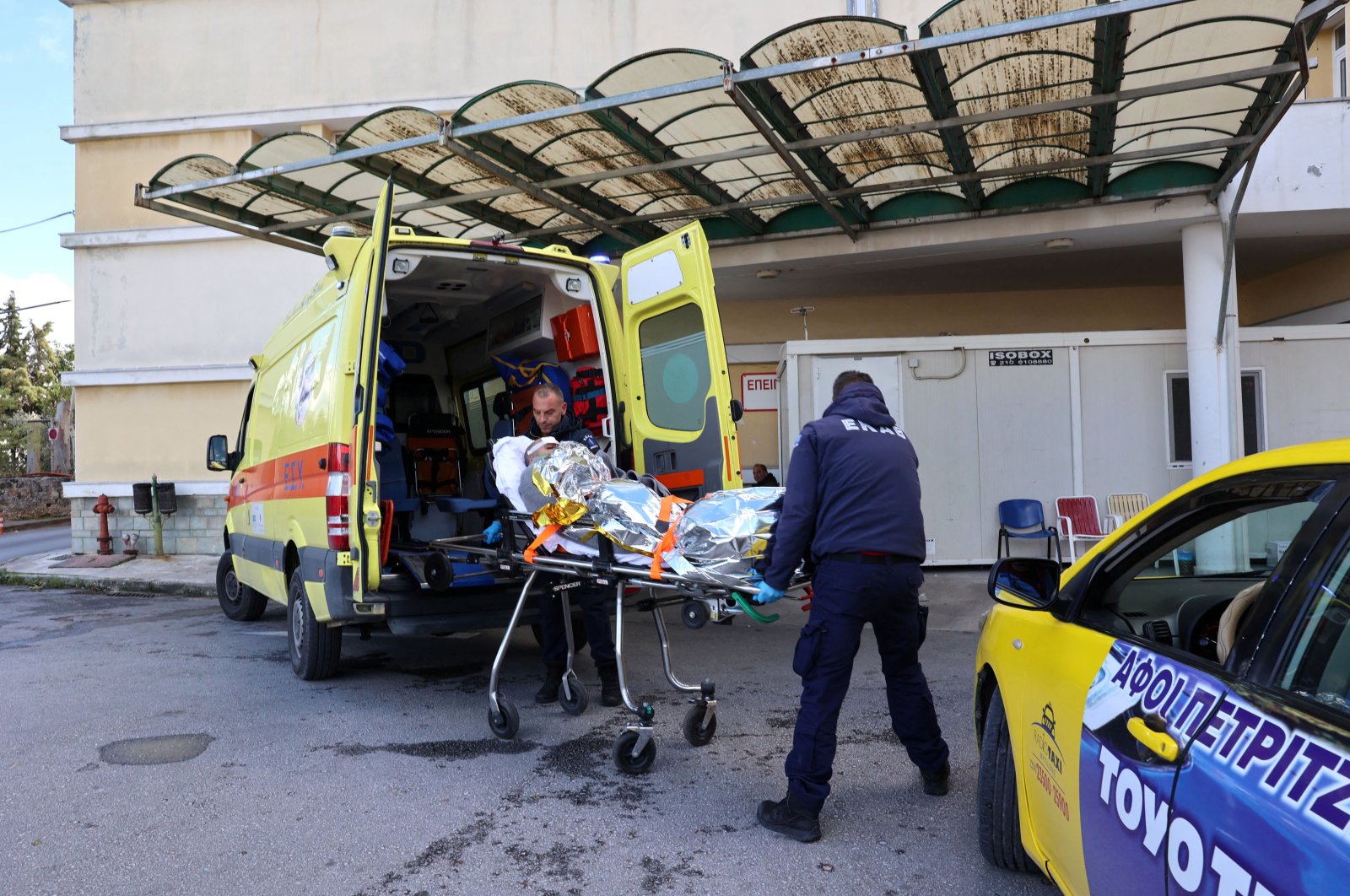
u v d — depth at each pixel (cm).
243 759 457
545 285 650
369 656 700
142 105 1324
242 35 1305
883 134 674
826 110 668
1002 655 311
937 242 958
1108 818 216
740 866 332
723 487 554
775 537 352
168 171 784
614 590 520
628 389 627
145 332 1329
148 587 1112
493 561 480
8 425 3797
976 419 1005
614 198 865
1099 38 571
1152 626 268
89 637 801
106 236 1324
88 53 1334
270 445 700
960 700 543
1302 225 926
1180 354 984
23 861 345
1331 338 957
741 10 1191
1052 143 763
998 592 298
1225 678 190
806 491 349
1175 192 874
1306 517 194
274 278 1306
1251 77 598
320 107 1277
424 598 530
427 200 841
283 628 835
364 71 1279
